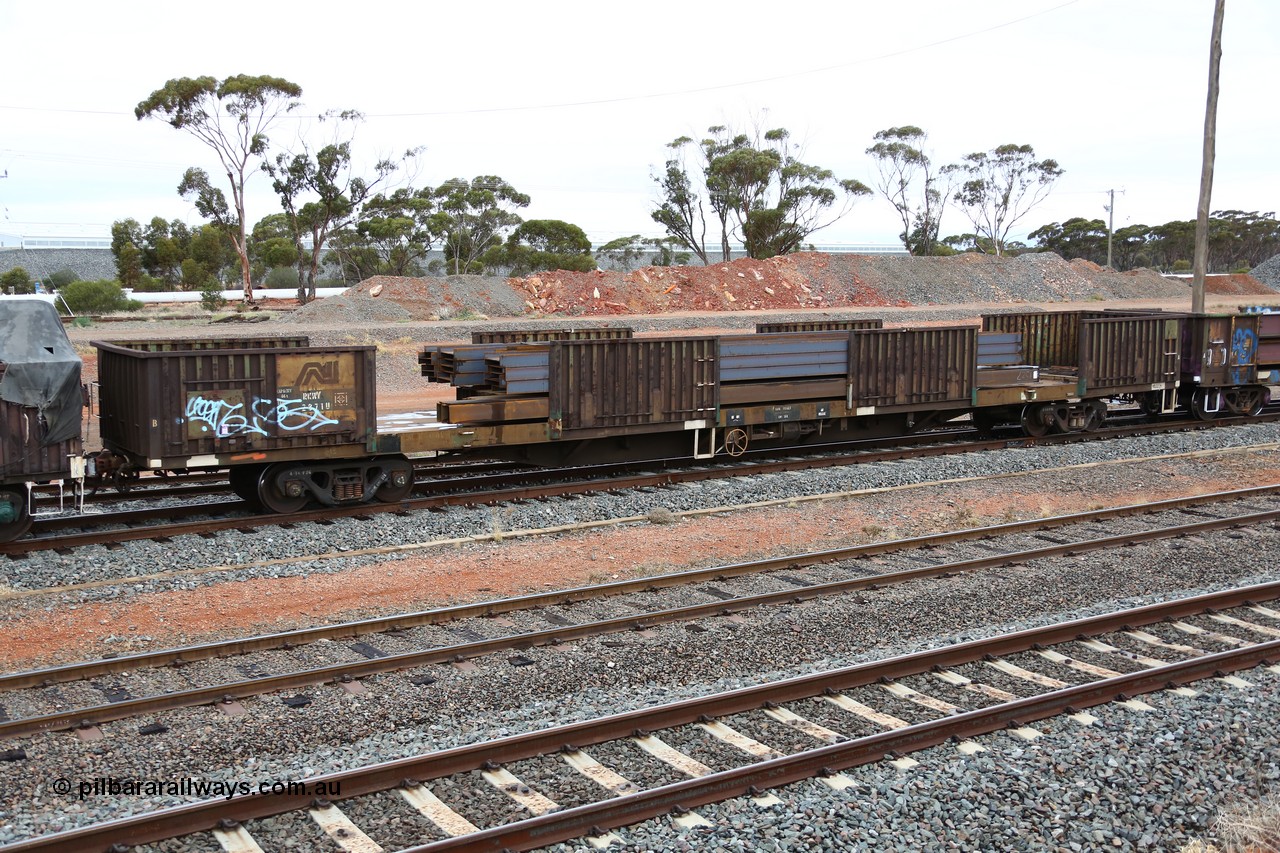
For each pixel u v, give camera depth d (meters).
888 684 8.73
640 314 54.03
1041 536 13.90
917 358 20.17
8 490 12.56
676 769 7.14
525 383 16.25
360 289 51.03
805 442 20.20
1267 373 25.95
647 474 17.42
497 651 9.38
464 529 14.05
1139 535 13.55
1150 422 24.94
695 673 9.06
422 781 6.83
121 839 5.94
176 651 9.05
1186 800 6.93
